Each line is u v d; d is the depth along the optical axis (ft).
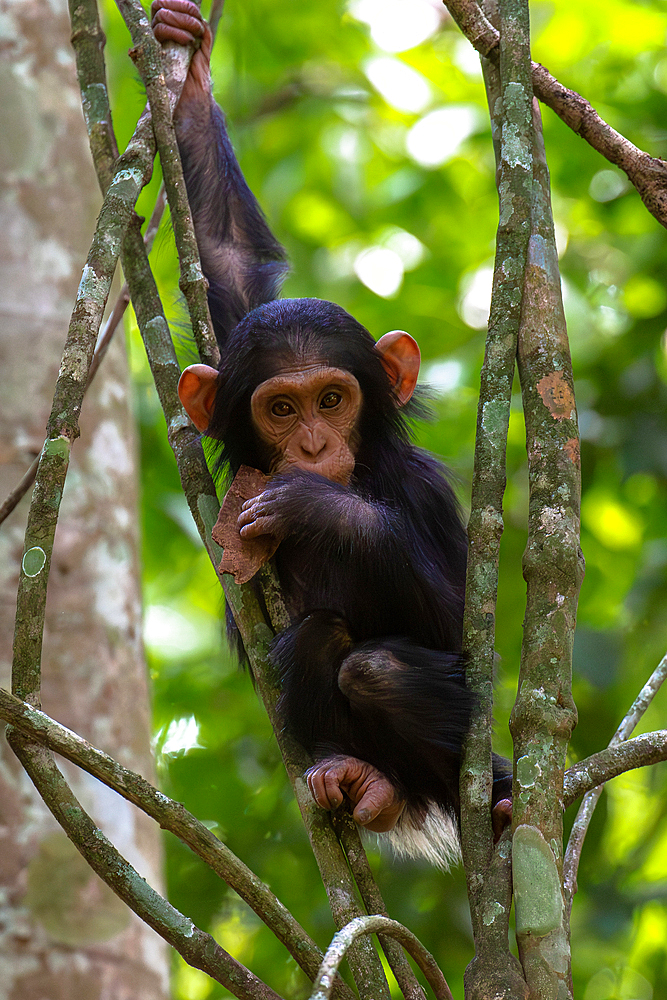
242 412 23.06
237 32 52.70
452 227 56.18
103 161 20.06
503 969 12.78
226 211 28.45
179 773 44.62
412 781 21.90
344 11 56.03
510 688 43.96
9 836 25.91
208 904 41.42
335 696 21.49
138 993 26.12
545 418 15.66
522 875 13.19
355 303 54.75
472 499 16.17
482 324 55.47
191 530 47.29
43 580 14.43
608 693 43.39
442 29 56.59
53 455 14.73
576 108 18.22
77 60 20.95
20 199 30.86
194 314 21.70
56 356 29.96
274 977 40.96
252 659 18.33
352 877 17.01
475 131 52.80
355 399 22.82
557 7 52.44
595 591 48.55
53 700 27.89
